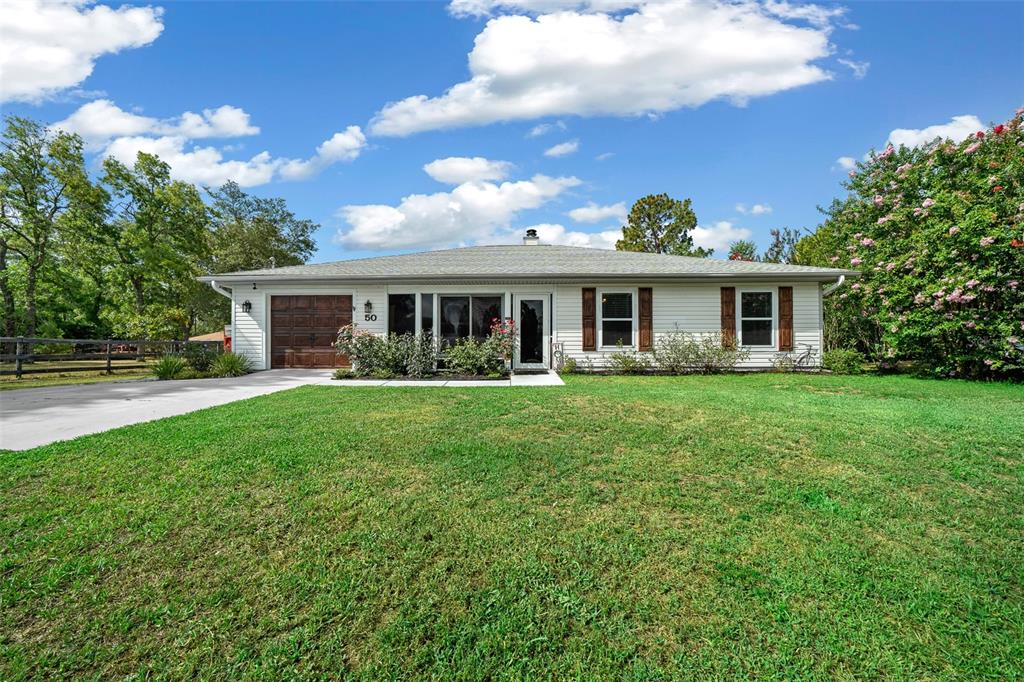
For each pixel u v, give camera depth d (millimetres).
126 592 2424
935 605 2369
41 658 2021
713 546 2852
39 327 22484
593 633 2199
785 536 2961
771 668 1999
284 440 4559
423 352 11156
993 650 2094
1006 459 4125
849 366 11711
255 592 2430
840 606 2359
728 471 3869
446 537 2910
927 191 12781
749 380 10016
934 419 5383
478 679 1950
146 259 22812
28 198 20047
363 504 3275
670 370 11977
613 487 3588
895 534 2996
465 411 5832
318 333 12742
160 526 2967
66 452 4191
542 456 4156
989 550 2846
